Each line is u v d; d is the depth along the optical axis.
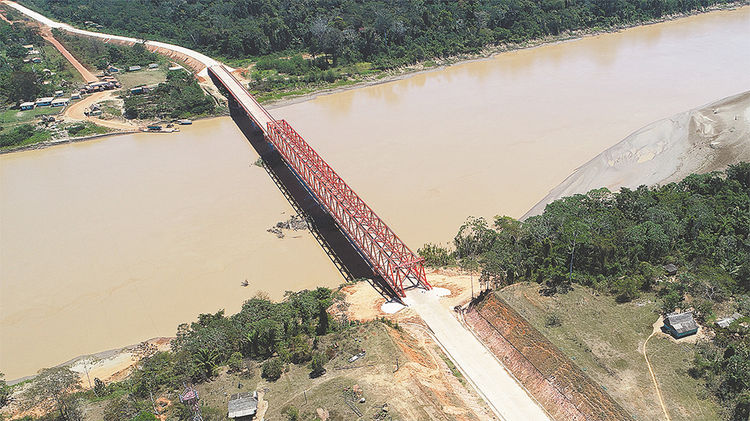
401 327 113.88
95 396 102.56
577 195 153.62
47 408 102.06
